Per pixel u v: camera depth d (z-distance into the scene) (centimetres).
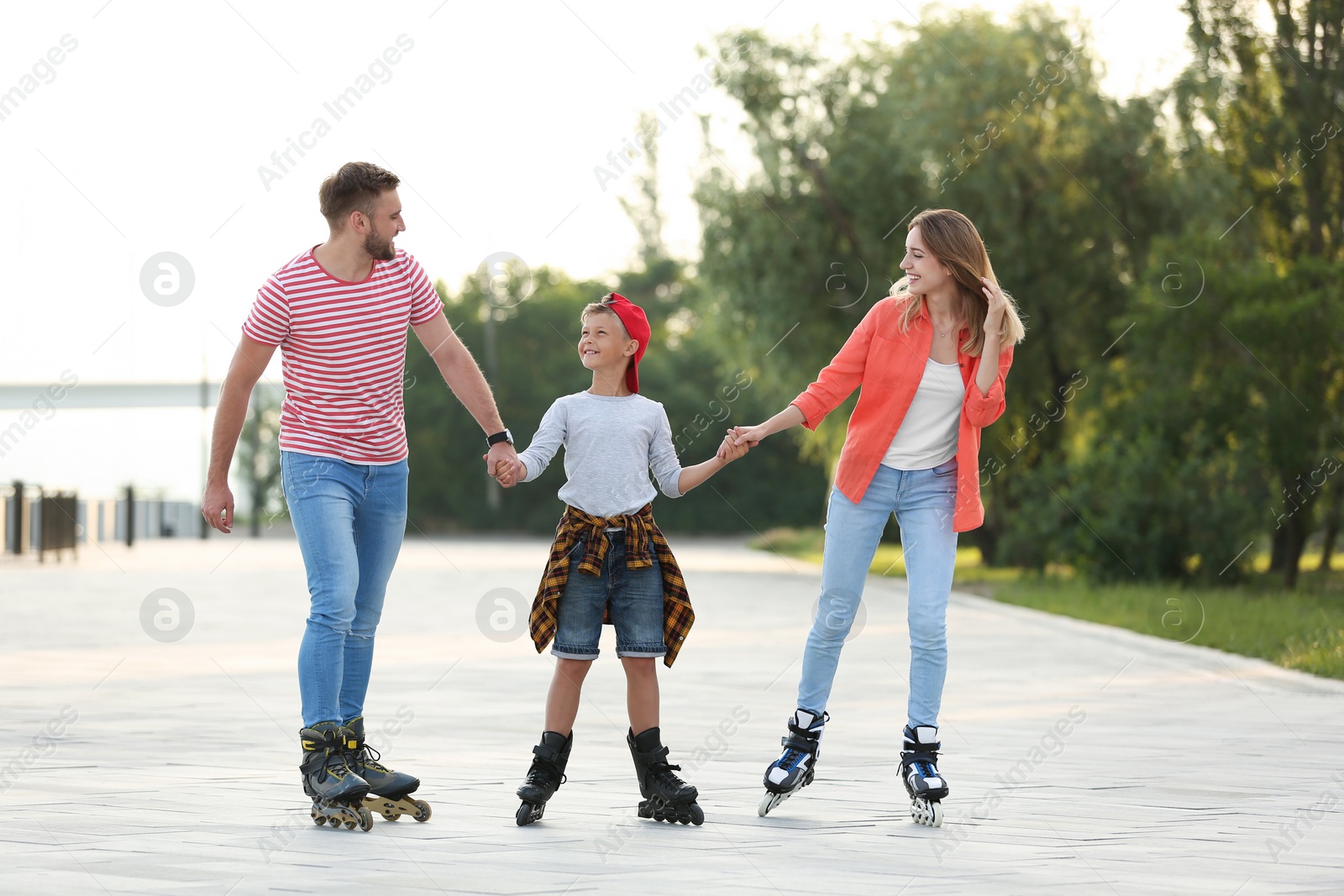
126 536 11219
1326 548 7219
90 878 1276
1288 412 5916
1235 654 3634
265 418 15050
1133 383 6612
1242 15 6694
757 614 5272
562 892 1230
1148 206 7488
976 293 1734
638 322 1698
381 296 1661
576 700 1592
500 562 9100
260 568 8094
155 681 2983
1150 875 1323
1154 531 6122
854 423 1758
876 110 8444
